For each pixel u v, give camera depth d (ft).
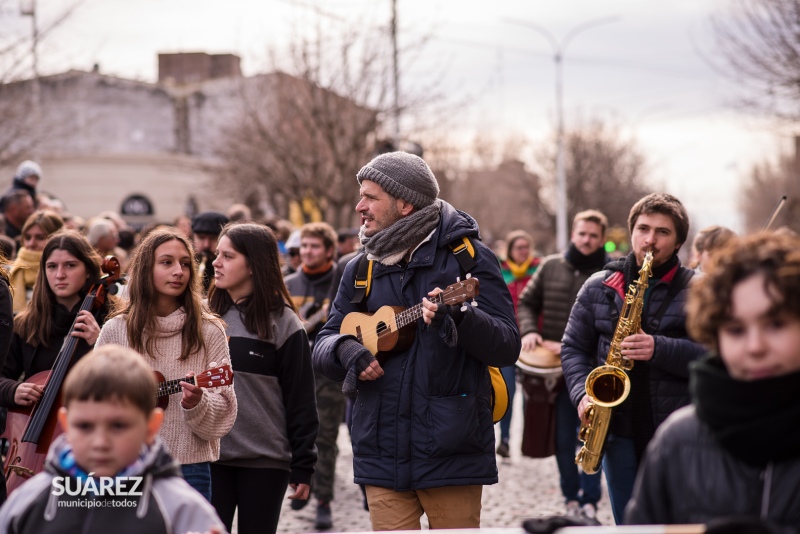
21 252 28.07
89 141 131.95
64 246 19.48
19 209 36.35
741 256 9.11
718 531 8.69
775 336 8.87
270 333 19.02
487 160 183.32
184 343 17.02
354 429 17.54
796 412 8.77
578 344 19.11
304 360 19.19
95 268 19.81
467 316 16.39
